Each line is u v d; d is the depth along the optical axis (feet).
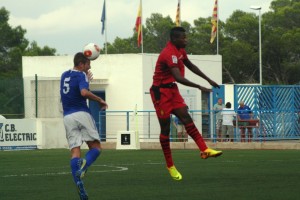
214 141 184.85
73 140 67.82
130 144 176.04
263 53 455.63
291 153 145.69
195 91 225.76
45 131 179.73
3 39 448.24
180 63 73.26
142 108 221.46
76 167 65.36
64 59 232.73
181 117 73.00
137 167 106.42
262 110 183.62
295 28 482.69
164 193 71.97
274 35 456.45
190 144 180.65
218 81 235.20
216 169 99.71
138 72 221.66
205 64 232.53
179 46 73.20
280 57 460.14
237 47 452.76
